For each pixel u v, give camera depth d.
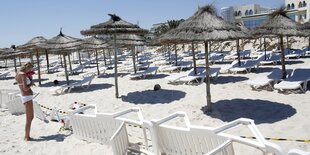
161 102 8.73
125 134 5.05
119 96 10.25
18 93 9.59
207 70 7.12
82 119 5.81
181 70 15.82
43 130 6.81
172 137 4.39
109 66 21.34
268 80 8.83
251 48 27.88
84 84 12.26
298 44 24.55
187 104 8.14
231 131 5.51
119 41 13.91
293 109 6.71
